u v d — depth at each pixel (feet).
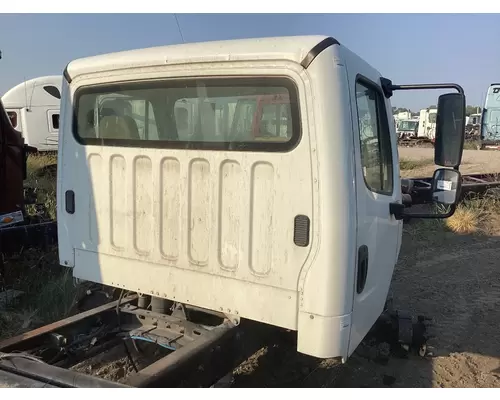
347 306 8.71
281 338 11.67
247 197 9.00
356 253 8.89
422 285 20.62
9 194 18.07
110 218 10.71
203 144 9.38
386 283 11.55
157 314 11.12
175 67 9.55
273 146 8.70
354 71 9.12
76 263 11.44
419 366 14.01
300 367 13.32
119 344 11.44
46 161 41.98
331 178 8.32
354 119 8.84
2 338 13.76
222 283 9.42
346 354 8.87
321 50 8.34
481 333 16.26
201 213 9.51
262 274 8.99
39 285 17.26
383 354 14.12
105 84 10.54
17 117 46.75
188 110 9.59
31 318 14.92
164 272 10.08
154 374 8.40
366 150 9.96
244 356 10.53
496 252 25.32
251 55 8.73
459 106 9.87
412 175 48.70
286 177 8.61
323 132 8.29
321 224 8.39
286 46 8.52
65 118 11.26
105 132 10.68
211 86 9.27
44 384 8.03
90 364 12.17
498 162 63.41
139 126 10.21
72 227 11.39
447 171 10.18
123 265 10.63
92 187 10.93
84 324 11.00
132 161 10.23
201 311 10.85
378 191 10.59
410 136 127.85
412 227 29.01
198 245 9.62
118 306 11.48
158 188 9.95
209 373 9.54
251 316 9.19
